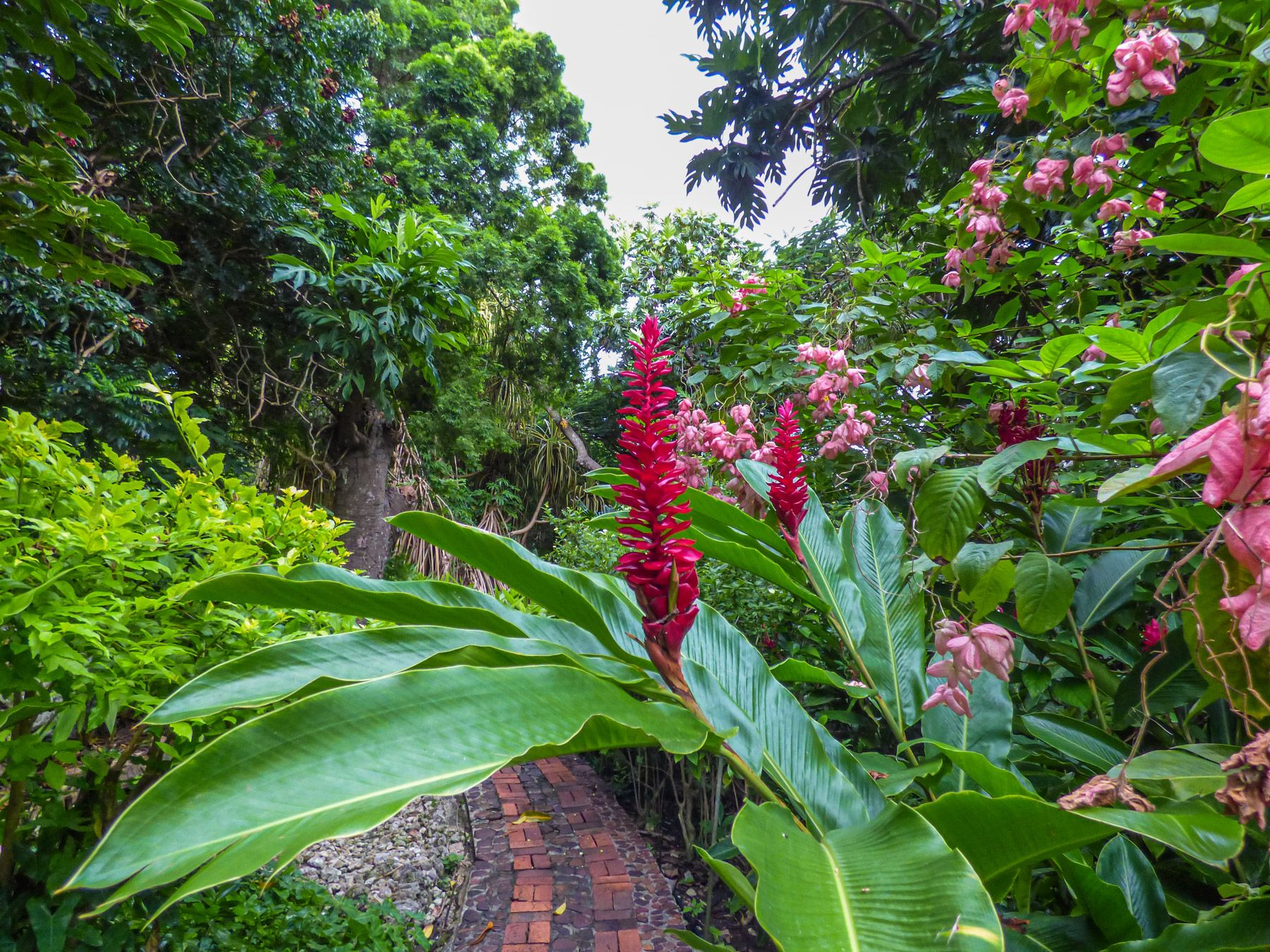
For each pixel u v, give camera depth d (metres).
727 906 2.96
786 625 2.99
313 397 6.62
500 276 10.55
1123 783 0.80
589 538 5.32
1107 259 2.22
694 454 2.79
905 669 1.59
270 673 0.93
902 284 2.60
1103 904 1.03
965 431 2.17
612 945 2.62
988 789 1.12
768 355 3.03
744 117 5.23
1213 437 0.70
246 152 5.58
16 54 3.03
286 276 4.78
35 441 1.89
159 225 5.45
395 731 0.72
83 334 4.74
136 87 4.72
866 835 0.88
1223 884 1.17
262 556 2.35
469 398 10.30
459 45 13.42
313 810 0.61
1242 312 0.89
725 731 1.08
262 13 5.20
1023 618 1.18
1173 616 1.58
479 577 8.61
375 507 6.63
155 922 1.97
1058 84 1.77
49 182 2.61
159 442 5.09
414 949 2.85
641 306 7.70
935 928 0.68
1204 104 1.83
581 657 1.07
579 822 3.75
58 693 1.89
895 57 4.76
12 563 1.68
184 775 0.64
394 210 7.20
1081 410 1.88
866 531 1.89
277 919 2.39
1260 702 0.74
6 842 1.81
